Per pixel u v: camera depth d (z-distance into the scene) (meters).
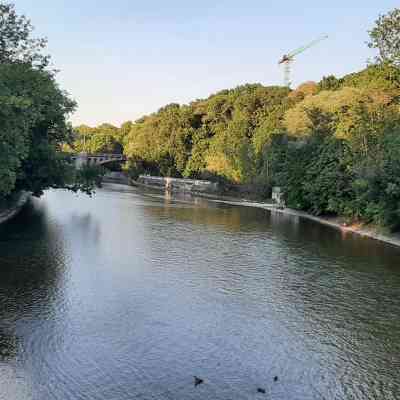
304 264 36.88
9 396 16.42
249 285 30.62
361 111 64.50
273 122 102.69
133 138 166.25
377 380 18.73
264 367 19.39
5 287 27.77
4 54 44.44
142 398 16.67
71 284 28.95
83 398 16.53
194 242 44.56
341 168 62.94
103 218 59.00
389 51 64.19
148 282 30.22
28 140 45.03
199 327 23.19
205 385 17.72
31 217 57.00
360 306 27.12
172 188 127.69
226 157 111.75
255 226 57.72
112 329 22.41
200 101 153.25
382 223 50.50
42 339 20.91
